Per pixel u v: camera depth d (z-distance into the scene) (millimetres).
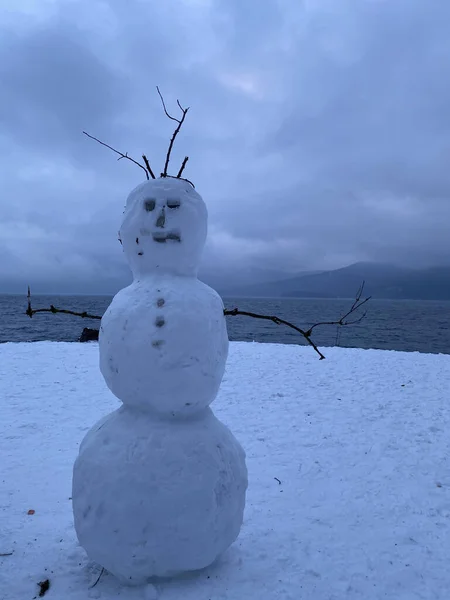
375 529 2633
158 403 1812
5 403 5414
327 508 2891
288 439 4262
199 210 1949
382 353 9406
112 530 1758
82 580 2021
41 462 3625
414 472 3512
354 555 2342
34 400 5570
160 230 1878
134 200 1958
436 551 2418
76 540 2389
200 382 1813
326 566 2225
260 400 5688
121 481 1749
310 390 6223
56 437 4266
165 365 1756
